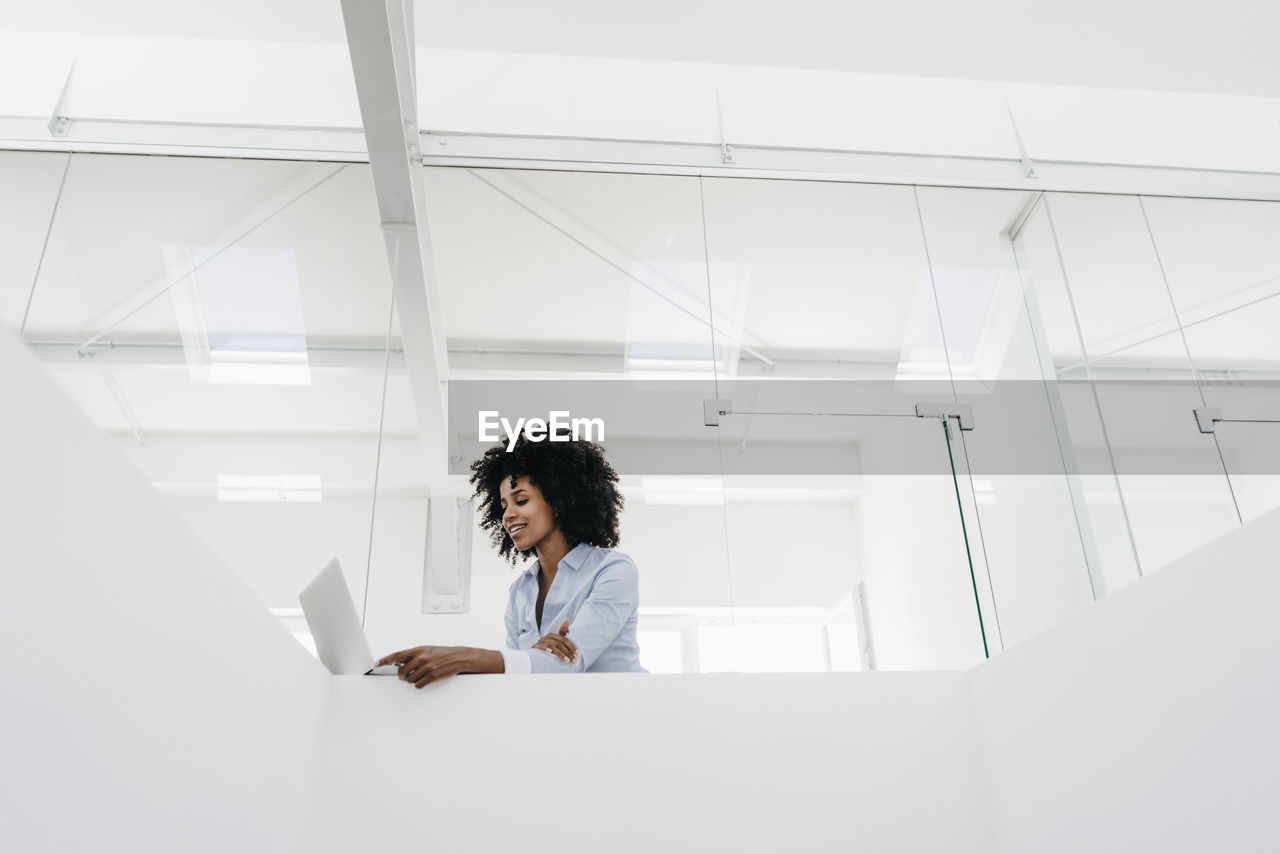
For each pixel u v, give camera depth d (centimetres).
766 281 288
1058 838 155
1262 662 114
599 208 296
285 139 299
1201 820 123
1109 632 147
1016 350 280
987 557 238
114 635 98
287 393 245
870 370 271
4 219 269
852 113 340
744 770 172
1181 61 328
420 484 228
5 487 80
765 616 219
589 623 196
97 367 248
